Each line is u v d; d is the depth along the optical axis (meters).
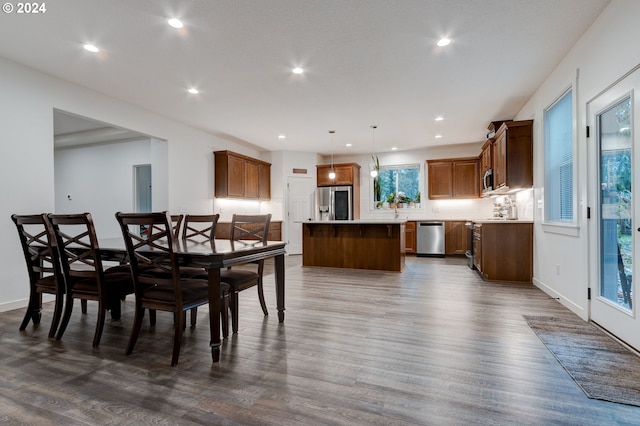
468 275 4.93
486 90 4.11
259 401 1.61
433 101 4.51
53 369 1.96
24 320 2.65
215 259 2.07
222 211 6.43
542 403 1.58
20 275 3.30
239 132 6.12
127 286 2.58
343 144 7.25
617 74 2.34
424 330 2.58
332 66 3.43
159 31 2.76
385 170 8.27
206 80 3.77
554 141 3.66
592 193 2.72
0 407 1.57
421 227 7.32
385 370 1.93
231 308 2.57
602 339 2.37
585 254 2.80
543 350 2.19
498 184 4.92
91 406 1.57
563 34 2.84
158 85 3.90
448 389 1.71
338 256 5.69
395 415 1.50
